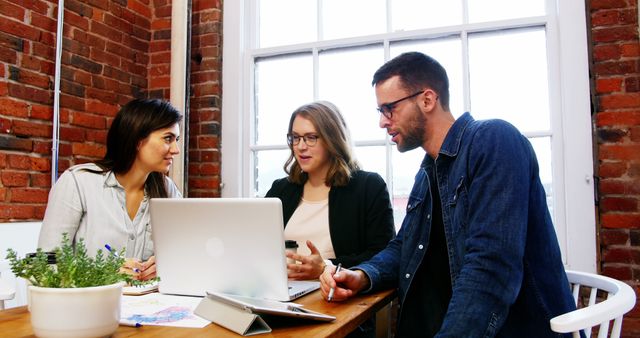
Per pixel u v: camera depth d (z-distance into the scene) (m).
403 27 2.52
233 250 1.13
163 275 1.22
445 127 1.33
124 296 1.20
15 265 0.86
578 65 2.15
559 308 1.13
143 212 1.79
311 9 2.72
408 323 1.37
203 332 0.90
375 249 1.69
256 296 1.13
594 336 1.96
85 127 2.53
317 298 1.20
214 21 2.82
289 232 1.84
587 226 2.10
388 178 2.46
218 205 1.13
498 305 0.99
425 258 1.38
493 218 1.05
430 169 1.39
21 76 2.19
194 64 2.85
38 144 2.26
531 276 1.14
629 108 2.05
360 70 2.59
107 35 2.68
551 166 2.24
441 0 2.46
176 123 1.83
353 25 2.63
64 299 0.81
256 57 2.83
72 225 1.64
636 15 2.06
